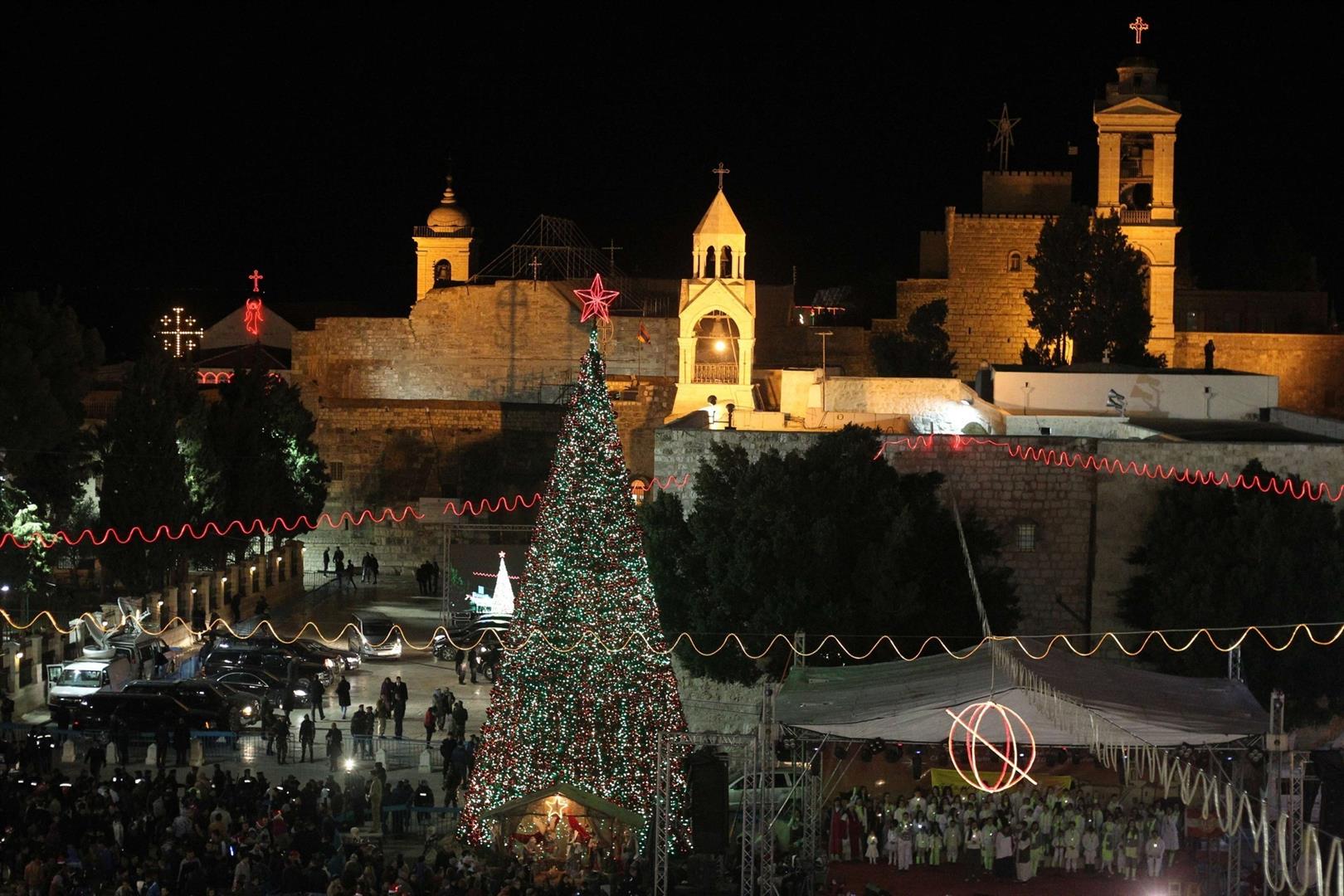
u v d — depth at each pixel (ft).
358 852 157.28
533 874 161.79
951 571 229.66
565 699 179.83
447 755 198.49
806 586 223.30
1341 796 164.96
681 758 176.65
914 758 197.47
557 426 399.85
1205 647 216.13
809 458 232.73
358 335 440.45
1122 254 392.06
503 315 433.89
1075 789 188.03
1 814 162.91
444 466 401.70
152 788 170.91
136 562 276.82
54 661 241.35
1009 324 431.02
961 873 181.68
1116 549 233.14
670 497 238.48
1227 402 276.82
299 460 353.92
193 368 330.95
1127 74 420.77
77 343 349.61
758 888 161.58
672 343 429.38
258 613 296.30
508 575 305.53
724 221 373.81
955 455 236.43
